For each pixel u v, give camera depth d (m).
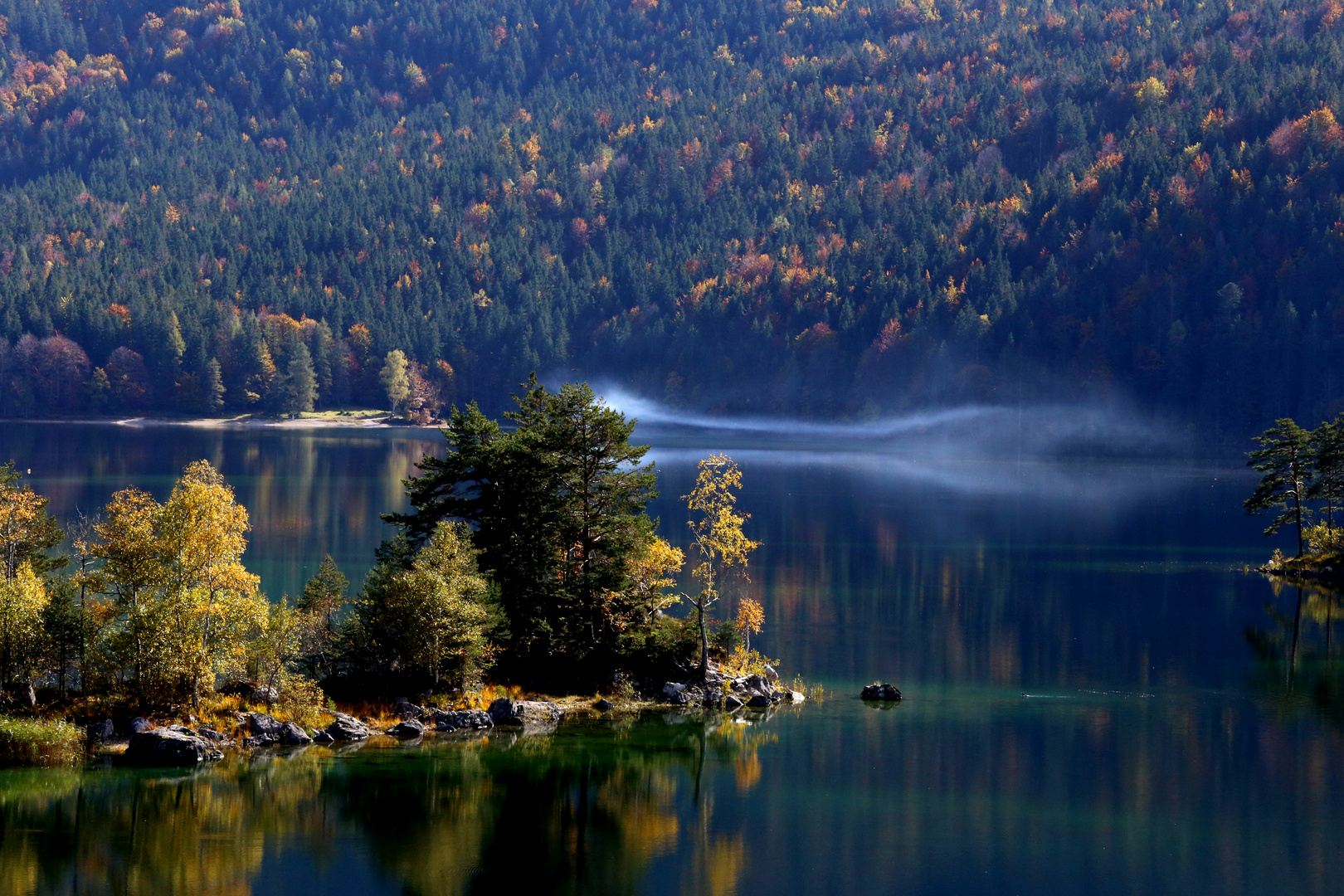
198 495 74.44
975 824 61.38
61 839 58.22
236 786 66.12
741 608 97.75
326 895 52.38
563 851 57.66
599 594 88.25
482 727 78.88
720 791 66.56
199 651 72.69
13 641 72.81
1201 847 58.09
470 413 91.88
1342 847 58.34
